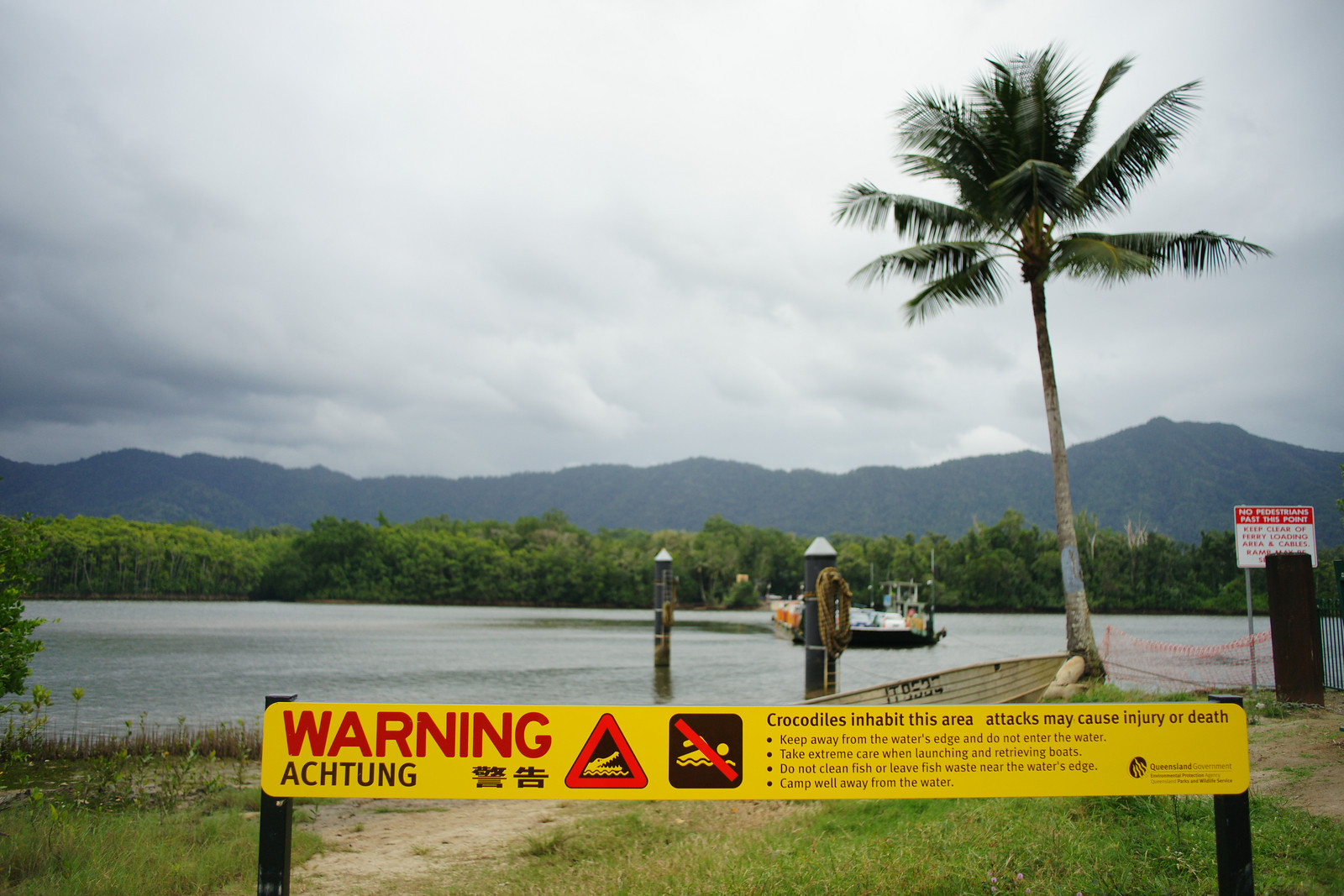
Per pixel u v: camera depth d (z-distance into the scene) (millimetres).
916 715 4938
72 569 125000
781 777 4887
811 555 17594
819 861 6320
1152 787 4926
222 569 138500
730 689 31719
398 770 4789
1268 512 13727
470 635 67062
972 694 15562
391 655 46031
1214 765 4945
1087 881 5348
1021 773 4918
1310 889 5145
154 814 9977
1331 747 8742
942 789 4914
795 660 45656
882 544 149500
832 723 4914
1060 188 15406
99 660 40438
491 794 4793
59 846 7773
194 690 29125
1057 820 6633
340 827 10688
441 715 4812
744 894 5633
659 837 8688
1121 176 16922
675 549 157000
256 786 12719
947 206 18125
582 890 6582
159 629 67500
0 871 7336
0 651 8898
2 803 10719
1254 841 5926
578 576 149500
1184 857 5680
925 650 58906
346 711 4793
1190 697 12477
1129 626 95875
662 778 4855
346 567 143500
